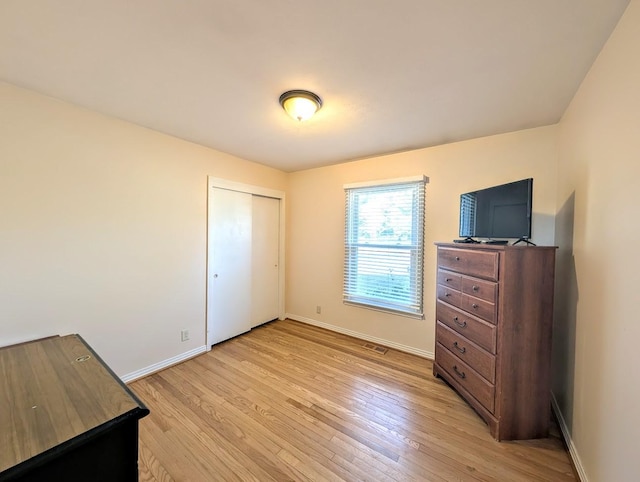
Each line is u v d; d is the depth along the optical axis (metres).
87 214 2.12
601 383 1.29
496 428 1.75
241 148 3.00
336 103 1.96
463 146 2.70
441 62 1.49
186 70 1.60
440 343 2.44
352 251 3.50
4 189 1.75
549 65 1.50
